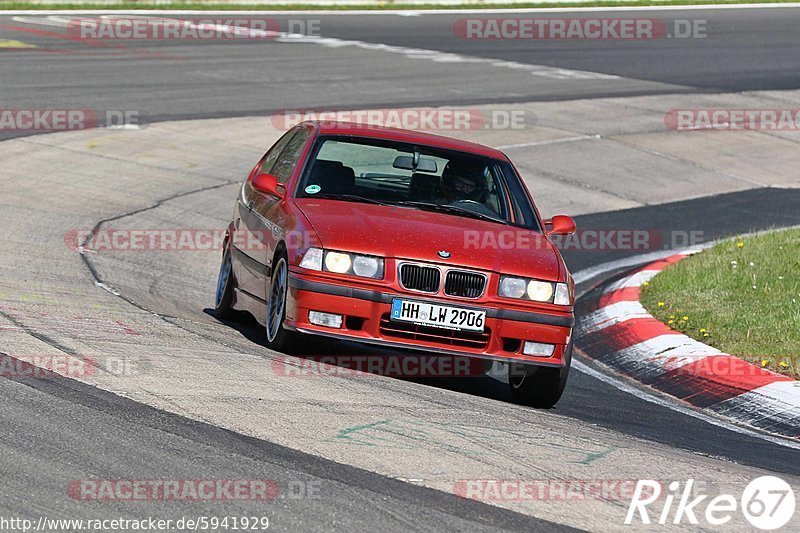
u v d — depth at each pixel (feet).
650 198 154.92
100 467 44.80
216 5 302.86
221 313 83.30
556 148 175.01
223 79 200.85
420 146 77.82
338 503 43.34
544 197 149.69
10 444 46.14
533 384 68.59
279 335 68.39
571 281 70.08
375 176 74.90
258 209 77.10
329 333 65.16
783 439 65.82
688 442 61.98
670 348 82.28
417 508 43.68
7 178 128.47
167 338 68.39
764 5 367.25
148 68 204.95
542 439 55.93
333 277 65.10
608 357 84.89
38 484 42.57
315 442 50.31
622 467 52.65
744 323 86.74
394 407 58.08
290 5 312.71
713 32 305.32
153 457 46.37
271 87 197.26
